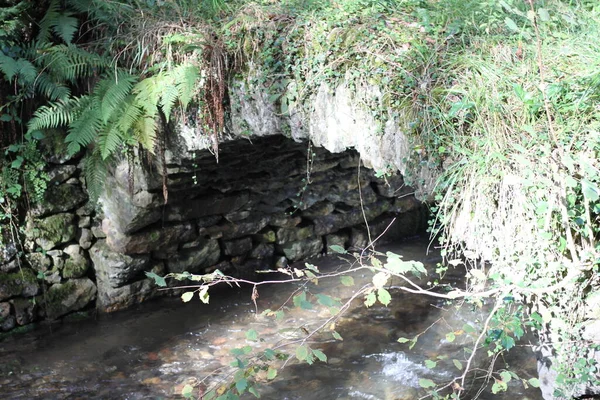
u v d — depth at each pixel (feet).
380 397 16.01
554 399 11.91
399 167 13.44
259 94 16.19
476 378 16.51
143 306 21.45
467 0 15.66
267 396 16.15
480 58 13.15
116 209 20.06
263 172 21.75
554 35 14.02
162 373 17.61
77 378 17.43
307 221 24.86
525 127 11.23
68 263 20.57
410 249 25.99
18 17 18.13
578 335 11.05
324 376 17.02
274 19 16.34
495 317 11.28
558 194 10.91
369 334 19.15
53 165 19.81
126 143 18.53
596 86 11.59
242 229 23.08
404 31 14.71
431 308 20.56
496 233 11.73
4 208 19.21
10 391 16.81
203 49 16.69
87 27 19.15
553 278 11.16
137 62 17.90
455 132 12.30
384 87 13.53
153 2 18.83
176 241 21.57
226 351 18.65
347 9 16.03
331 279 23.24
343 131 14.49
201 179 20.17
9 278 19.51
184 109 17.22
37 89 18.88
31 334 19.71
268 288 22.80
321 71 14.66
